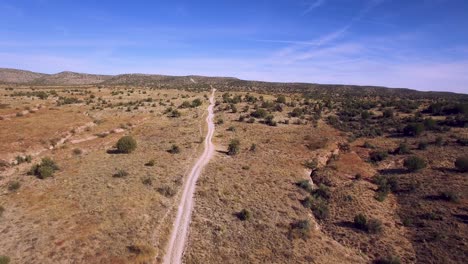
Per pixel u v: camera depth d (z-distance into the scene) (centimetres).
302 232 3203
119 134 6638
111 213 3128
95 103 10119
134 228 2922
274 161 5216
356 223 3497
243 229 3173
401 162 5438
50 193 3538
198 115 9138
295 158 5447
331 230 3438
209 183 4122
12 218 2953
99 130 6644
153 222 3081
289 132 7244
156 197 3603
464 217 3534
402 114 9262
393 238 3284
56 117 7238
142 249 2592
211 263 2625
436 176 4694
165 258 2625
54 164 4409
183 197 3731
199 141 6250
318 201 3972
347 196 4075
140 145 5859
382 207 3959
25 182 3850
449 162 5197
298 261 2764
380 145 6391
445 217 3566
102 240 2683
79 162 4712
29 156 4734
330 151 5909
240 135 6919
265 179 4419
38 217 2984
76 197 3441
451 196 3916
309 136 6819
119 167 4516
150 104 10600
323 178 4703
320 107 10425
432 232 3319
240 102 11844
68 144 5619
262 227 3228
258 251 2853
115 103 10344
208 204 3591
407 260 2928
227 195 3844
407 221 3591
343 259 2898
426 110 9525
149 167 4578
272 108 10275
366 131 7350
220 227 3144
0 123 6184
